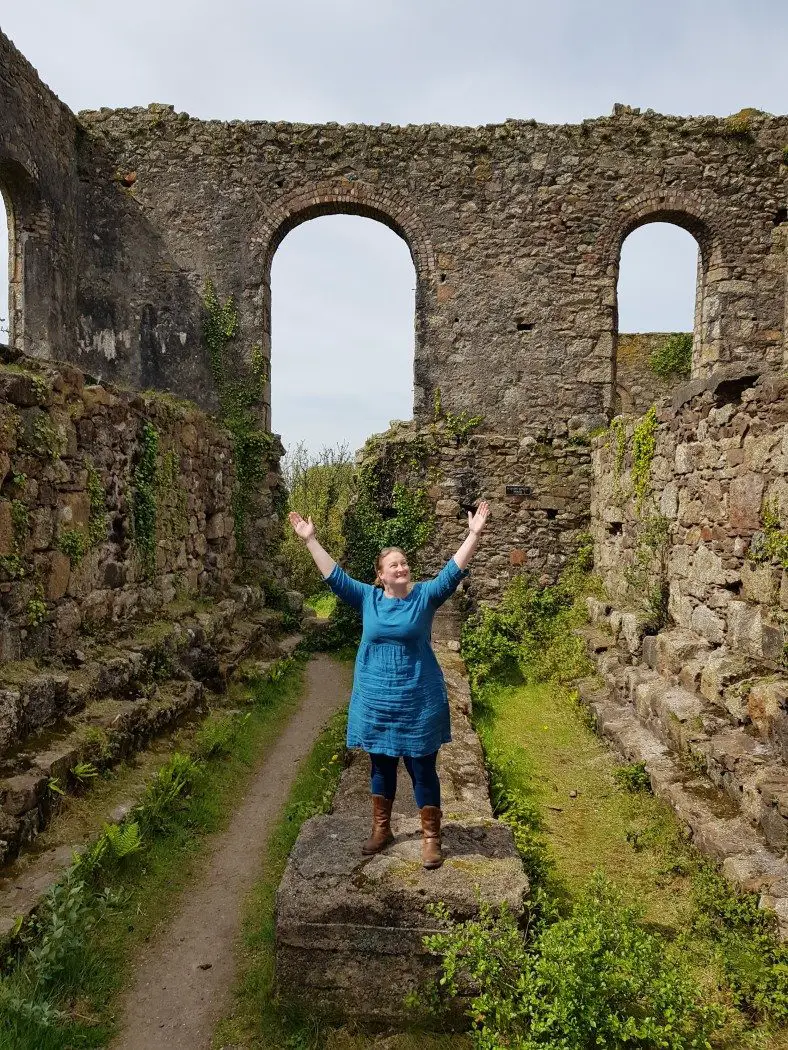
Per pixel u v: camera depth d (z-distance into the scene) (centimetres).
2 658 462
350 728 328
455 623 988
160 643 632
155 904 386
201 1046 293
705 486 612
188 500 827
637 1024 276
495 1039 271
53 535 524
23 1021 278
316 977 302
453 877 316
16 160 902
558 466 1031
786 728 430
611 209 1063
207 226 1091
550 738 666
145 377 1099
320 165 1077
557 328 1073
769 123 1059
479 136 1067
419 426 1082
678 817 460
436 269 1077
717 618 584
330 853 336
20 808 377
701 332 1102
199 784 518
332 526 1572
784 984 310
